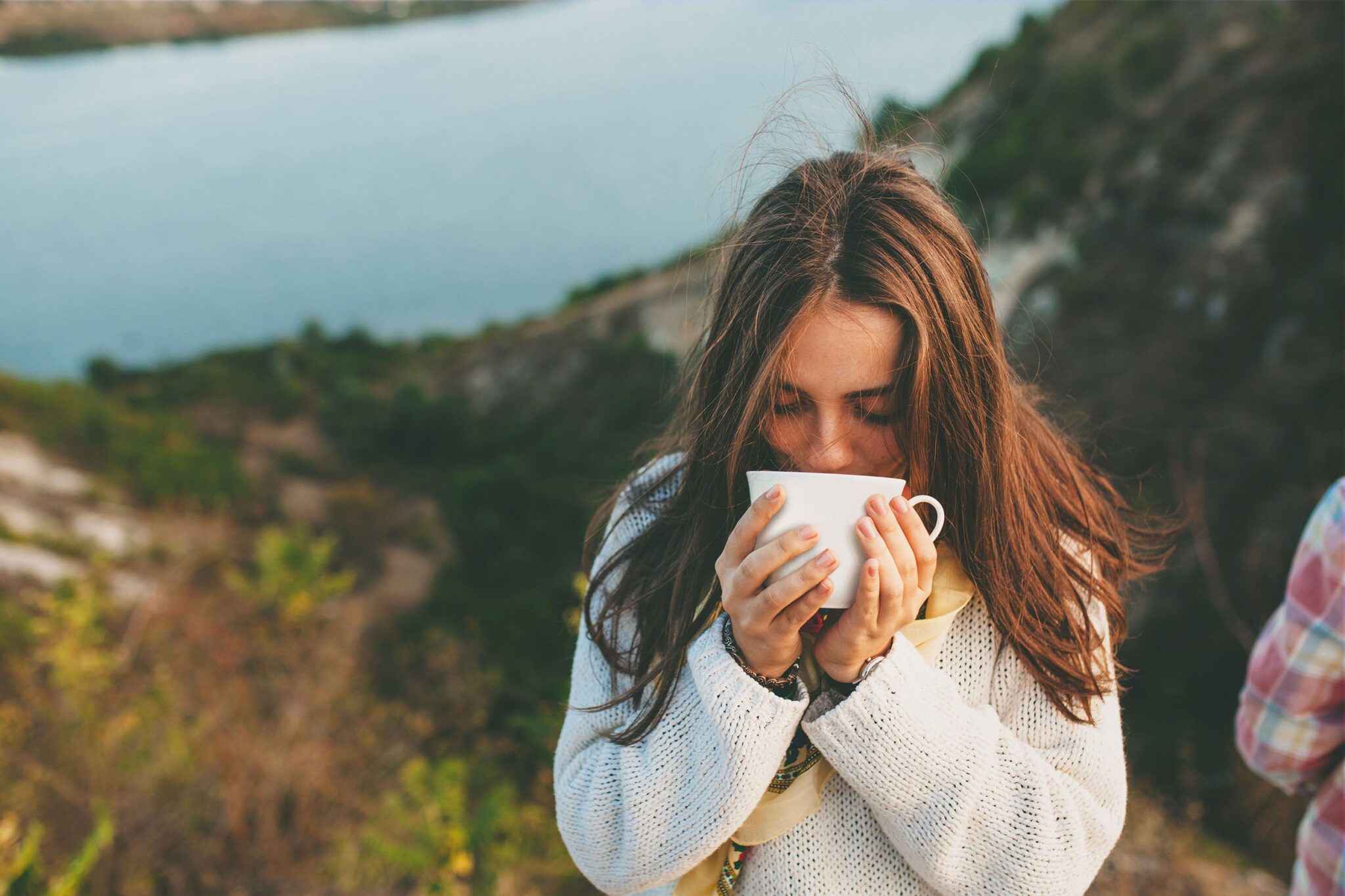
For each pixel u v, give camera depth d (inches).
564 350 1198.3
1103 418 508.7
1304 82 603.8
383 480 1045.2
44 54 6825.8
